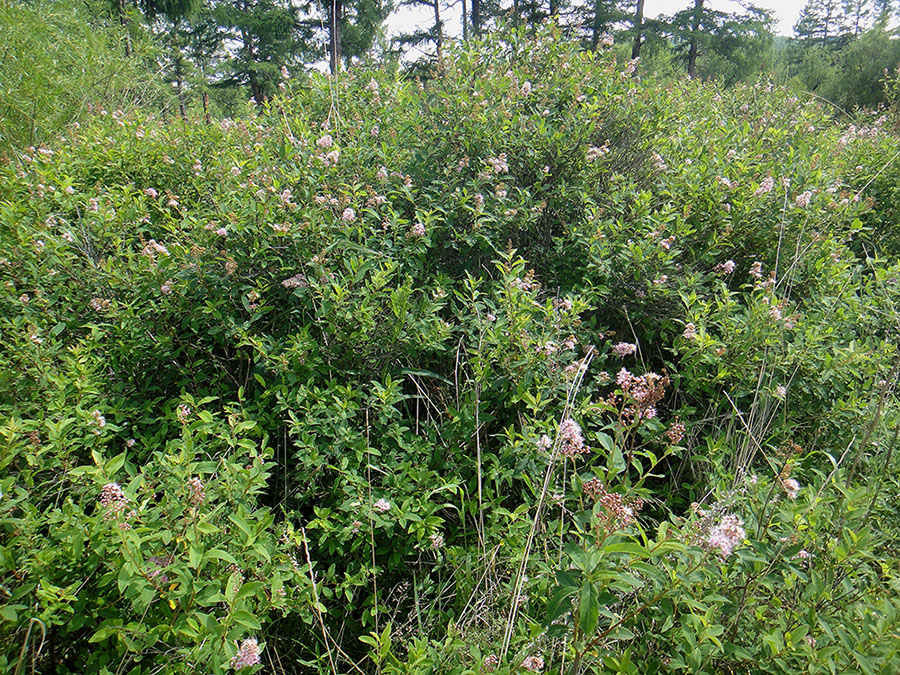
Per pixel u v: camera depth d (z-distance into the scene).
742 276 3.71
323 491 2.46
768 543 1.80
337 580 2.34
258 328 3.01
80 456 2.43
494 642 1.93
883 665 1.40
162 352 2.82
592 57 4.58
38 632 1.68
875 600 1.70
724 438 2.61
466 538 2.45
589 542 1.52
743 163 3.84
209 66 22.75
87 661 1.70
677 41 22.20
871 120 8.45
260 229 2.99
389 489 2.39
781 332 2.79
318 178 3.31
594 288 3.15
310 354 2.68
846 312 3.24
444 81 4.48
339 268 3.00
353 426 2.65
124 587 1.50
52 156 4.39
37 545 1.76
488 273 3.39
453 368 2.98
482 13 18.08
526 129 3.81
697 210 3.65
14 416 2.05
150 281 2.96
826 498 1.84
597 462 2.62
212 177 4.04
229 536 1.87
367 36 19.56
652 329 3.22
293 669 2.11
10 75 5.25
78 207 3.58
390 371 2.86
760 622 1.72
